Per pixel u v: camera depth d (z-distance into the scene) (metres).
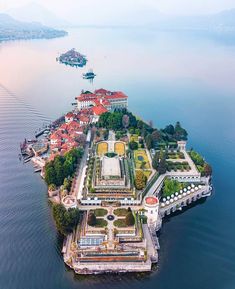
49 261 195.00
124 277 186.50
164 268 192.50
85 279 184.75
